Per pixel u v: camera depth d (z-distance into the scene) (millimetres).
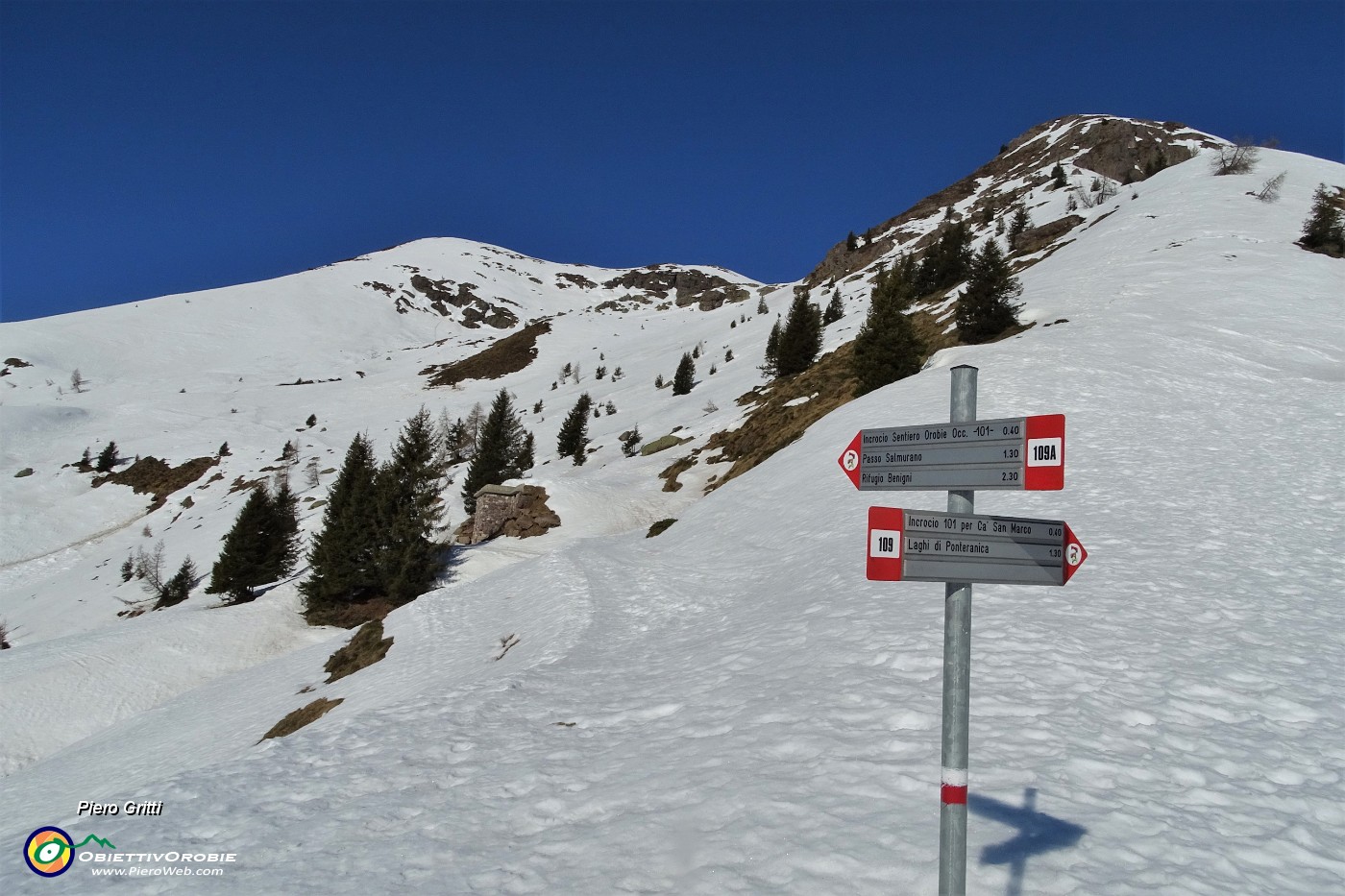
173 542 69938
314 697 22609
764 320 117750
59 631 53094
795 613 12820
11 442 98688
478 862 5652
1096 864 4605
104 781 20812
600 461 59594
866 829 5105
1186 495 15609
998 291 40625
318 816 7000
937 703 7309
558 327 176375
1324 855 4754
